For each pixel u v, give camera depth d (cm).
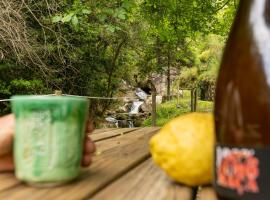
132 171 91
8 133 79
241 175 58
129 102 1275
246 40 60
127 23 864
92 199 66
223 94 62
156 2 670
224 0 764
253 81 58
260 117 57
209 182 75
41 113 69
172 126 78
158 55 1099
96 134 183
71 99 71
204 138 75
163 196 68
